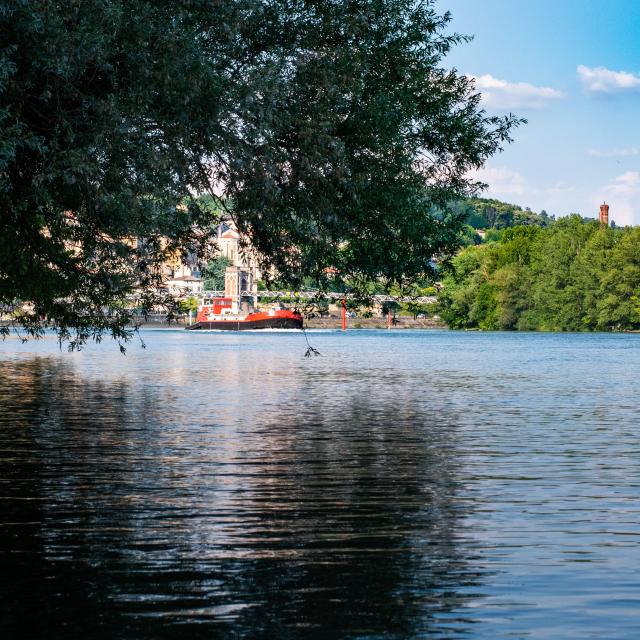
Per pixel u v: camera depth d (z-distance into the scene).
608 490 17.73
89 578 11.18
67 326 26.09
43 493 16.95
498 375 59.38
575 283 168.88
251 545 12.98
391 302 22.39
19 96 14.53
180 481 18.38
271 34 18.33
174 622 9.58
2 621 9.58
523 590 10.88
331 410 34.34
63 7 14.44
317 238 18.58
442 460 21.70
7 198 16.38
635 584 11.16
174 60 15.38
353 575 11.46
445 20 20.62
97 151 15.10
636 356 89.62
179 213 17.70
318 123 17.31
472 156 20.97
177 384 48.09
